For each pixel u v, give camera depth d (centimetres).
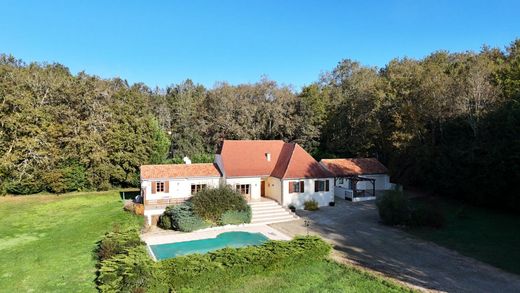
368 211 3522
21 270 2005
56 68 7525
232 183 3731
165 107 7144
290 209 3534
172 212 2975
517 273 1922
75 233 2736
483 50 5475
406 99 4588
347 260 2148
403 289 1695
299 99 6331
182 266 1738
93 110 5006
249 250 1988
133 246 2175
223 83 7056
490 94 3662
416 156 4197
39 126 4612
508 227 2838
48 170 4544
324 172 3838
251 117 6300
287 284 1772
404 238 2619
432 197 4103
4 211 3538
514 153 3127
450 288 1727
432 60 5634
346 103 5647
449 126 4081
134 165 5172
